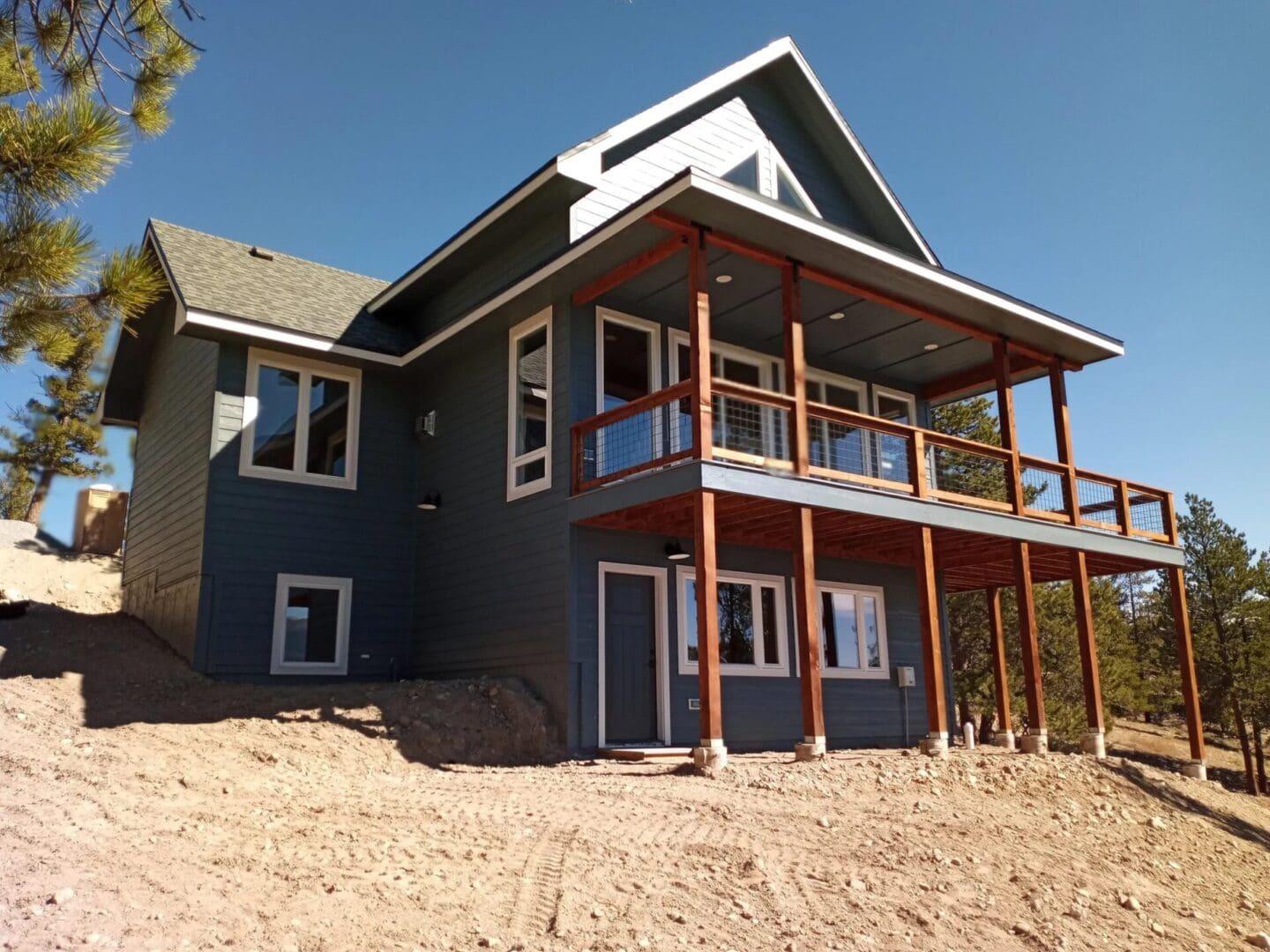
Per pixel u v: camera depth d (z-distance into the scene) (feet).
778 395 33.58
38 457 89.10
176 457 46.29
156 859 16.98
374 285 54.65
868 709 46.01
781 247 34.32
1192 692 45.44
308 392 44.42
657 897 17.54
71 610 52.21
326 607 43.11
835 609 46.19
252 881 16.29
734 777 27.71
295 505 42.88
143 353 53.83
